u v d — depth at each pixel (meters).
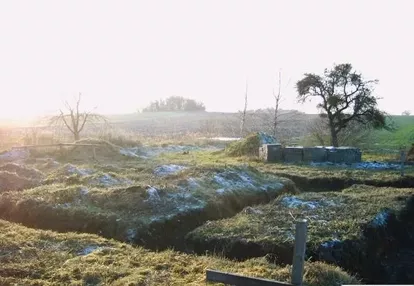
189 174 13.81
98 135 27.67
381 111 27.66
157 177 14.34
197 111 84.25
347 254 8.07
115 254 7.40
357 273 7.79
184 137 38.38
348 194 12.48
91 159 20.27
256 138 24.70
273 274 6.40
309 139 32.50
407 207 11.74
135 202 10.67
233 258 8.16
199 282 6.18
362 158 24.44
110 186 12.62
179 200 11.20
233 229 9.02
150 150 26.83
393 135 37.62
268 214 10.25
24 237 8.04
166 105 89.12
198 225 10.54
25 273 6.48
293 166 19.88
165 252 7.82
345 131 30.42
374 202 11.51
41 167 17.16
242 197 13.03
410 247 10.45
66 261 6.98
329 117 27.48
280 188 14.95
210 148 30.78
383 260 9.23
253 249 8.12
